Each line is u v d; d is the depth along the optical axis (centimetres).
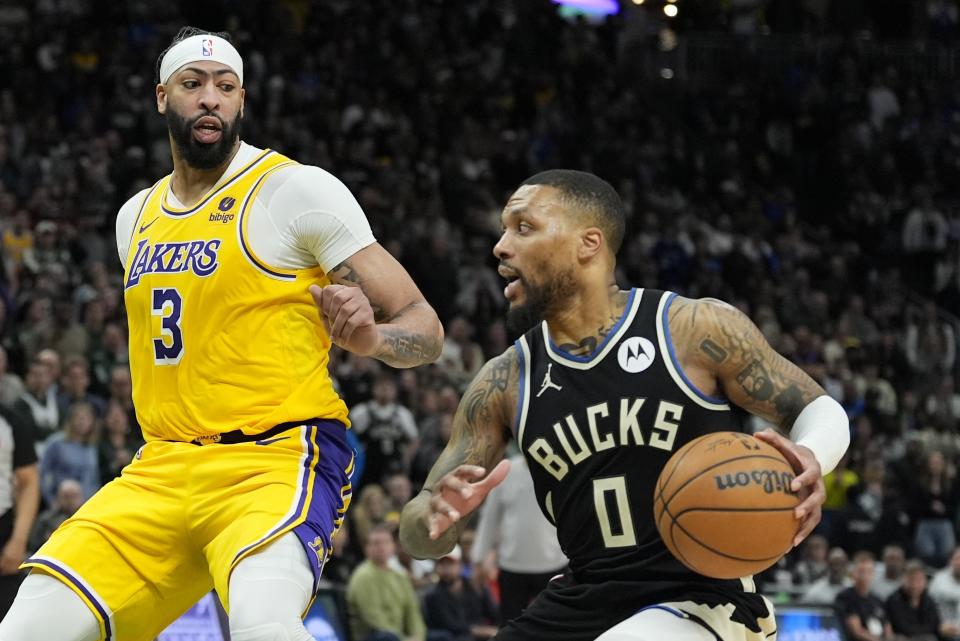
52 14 2406
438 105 2634
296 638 464
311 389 511
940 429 2059
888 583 1504
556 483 486
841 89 3106
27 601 504
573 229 482
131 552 508
